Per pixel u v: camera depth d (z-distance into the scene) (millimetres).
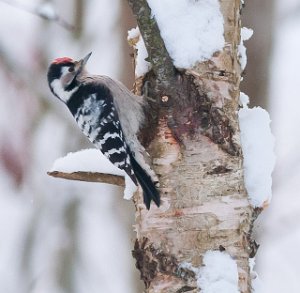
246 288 10461
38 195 19312
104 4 19406
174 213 10523
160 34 10492
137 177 10828
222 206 10469
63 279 19547
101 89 12133
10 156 16125
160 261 10516
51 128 18484
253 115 11156
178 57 10586
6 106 16750
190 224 10453
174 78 10578
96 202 19828
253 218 10891
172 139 10641
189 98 10617
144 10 10180
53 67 12828
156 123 10773
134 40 11508
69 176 11688
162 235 10555
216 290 10219
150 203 10633
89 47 19188
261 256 17938
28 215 19688
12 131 16391
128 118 11188
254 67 16469
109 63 19234
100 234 19547
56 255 19688
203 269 10352
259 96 16484
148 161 10734
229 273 10305
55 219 19781
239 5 11070
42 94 17719
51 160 18625
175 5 10656
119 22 18484
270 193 11000
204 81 10633
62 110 18250
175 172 10586
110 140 11602
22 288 19328
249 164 10961
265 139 11055
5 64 17281
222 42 10727
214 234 10414
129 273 19156
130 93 11547
